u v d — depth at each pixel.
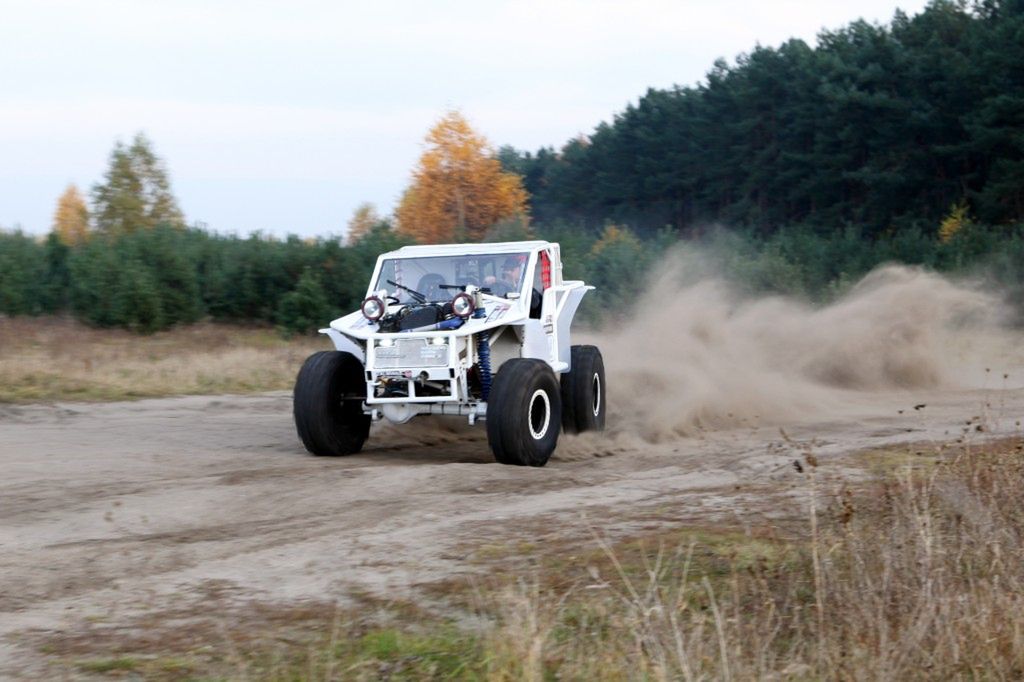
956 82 59.78
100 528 7.31
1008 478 7.05
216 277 34.25
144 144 61.56
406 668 4.88
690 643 4.72
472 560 6.49
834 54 68.88
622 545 6.75
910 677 4.80
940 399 16.20
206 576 6.21
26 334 27.05
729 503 7.98
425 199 64.25
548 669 4.80
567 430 11.61
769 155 71.56
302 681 4.70
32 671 4.76
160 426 12.99
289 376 19.30
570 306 11.88
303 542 6.96
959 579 5.61
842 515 6.32
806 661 4.97
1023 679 4.84
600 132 87.75
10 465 9.73
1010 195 54.84
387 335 10.05
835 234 49.66
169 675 4.74
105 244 34.91
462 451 11.30
